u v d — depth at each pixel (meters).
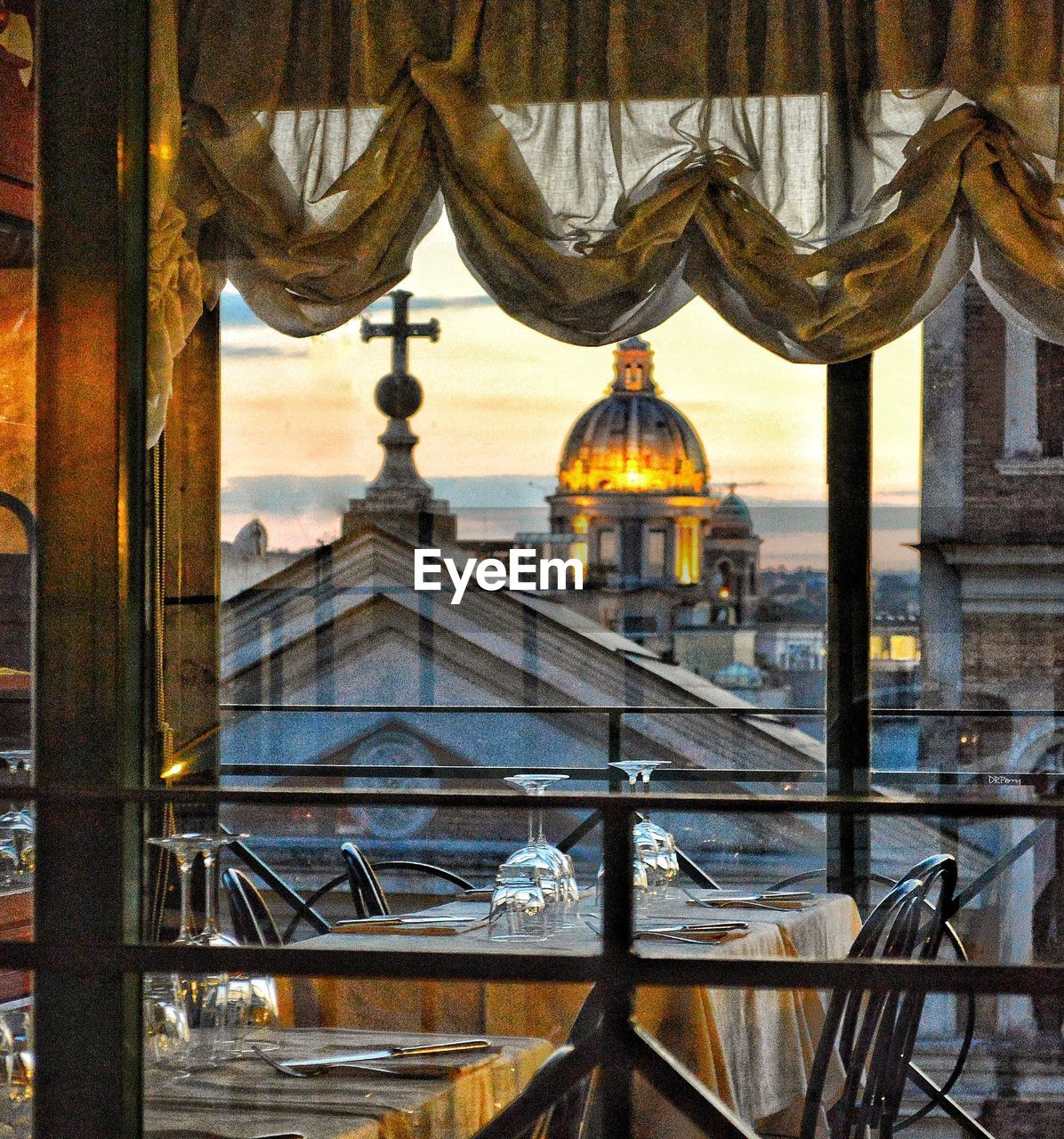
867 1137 3.71
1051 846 5.56
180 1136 2.50
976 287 5.89
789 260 4.18
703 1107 2.37
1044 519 5.96
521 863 3.93
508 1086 2.90
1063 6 4.09
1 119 4.33
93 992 2.59
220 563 4.91
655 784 6.23
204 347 4.88
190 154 4.30
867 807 2.50
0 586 4.52
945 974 2.19
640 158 4.26
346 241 4.30
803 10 4.23
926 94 4.17
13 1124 2.74
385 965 2.33
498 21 4.28
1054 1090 4.71
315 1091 2.71
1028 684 5.97
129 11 2.92
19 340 4.44
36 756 2.89
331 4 4.33
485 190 4.27
